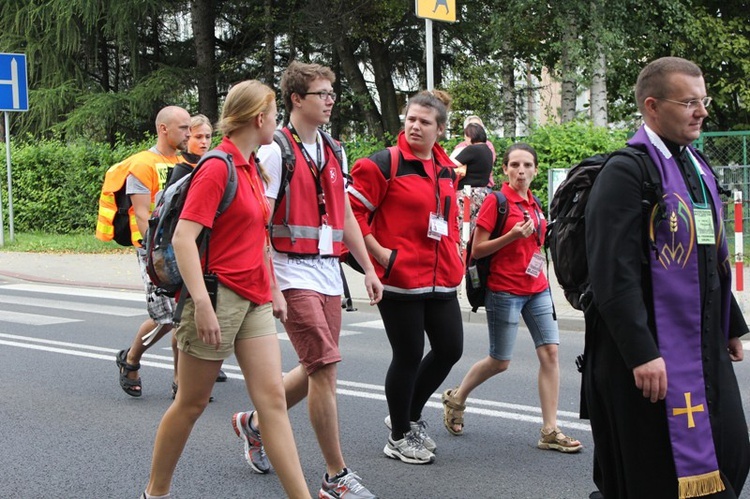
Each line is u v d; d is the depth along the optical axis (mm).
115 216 6570
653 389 3016
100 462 5375
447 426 5898
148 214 6523
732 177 14898
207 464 5328
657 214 3084
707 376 3109
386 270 4984
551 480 4969
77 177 21781
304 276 4516
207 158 3873
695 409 3066
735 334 3436
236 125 3963
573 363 8094
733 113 24219
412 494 4773
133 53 28312
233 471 5199
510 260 5566
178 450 4055
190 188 3838
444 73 27469
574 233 3293
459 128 21531
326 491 4551
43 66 28516
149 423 6254
